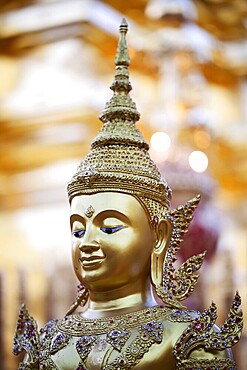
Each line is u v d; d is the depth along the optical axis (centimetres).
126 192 265
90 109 1398
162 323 260
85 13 1389
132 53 1413
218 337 254
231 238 1538
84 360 257
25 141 1475
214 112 1591
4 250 1491
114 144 274
